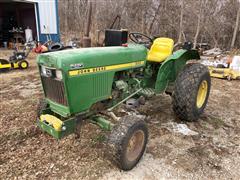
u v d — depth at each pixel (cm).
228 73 643
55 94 259
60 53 247
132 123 251
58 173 256
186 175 256
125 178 250
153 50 378
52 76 245
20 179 246
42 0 1412
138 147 270
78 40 1417
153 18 1794
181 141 321
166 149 303
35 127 350
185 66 379
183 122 376
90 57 254
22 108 423
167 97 489
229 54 1097
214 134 341
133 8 1855
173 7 1709
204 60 806
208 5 1499
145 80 370
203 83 372
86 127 350
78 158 281
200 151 299
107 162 275
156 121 378
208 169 266
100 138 321
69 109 246
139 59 327
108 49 286
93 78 261
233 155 292
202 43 1467
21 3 1639
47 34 1488
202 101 384
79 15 2280
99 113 301
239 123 377
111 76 284
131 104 331
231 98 492
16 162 272
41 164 270
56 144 309
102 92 278
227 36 1548
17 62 800
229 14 1577
